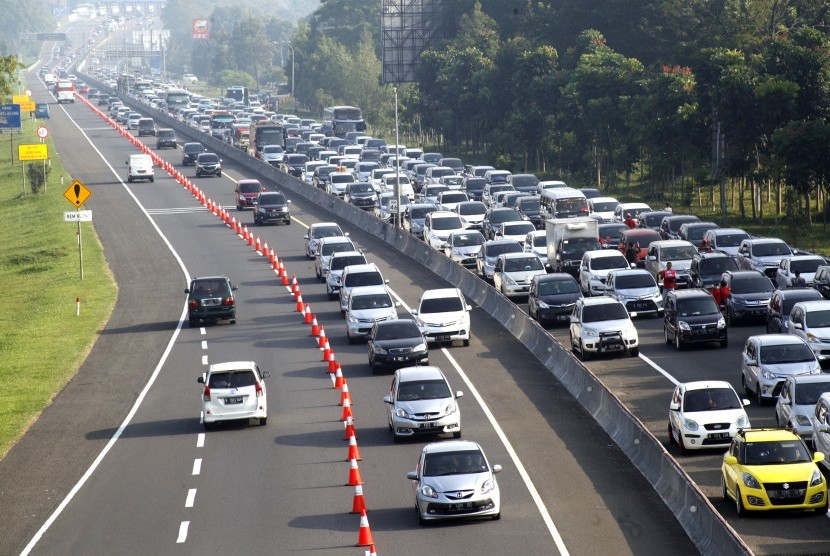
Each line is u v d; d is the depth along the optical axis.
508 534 88.88
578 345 153.12
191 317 186.00
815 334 138.75
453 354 159.38
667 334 157.75
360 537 86.62
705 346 155.25
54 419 136.12
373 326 153.38
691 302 154.38
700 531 84.75
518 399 133.88
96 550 90.12
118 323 195.12
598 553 83.88
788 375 120.94
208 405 125.56
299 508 97.81
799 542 83.00
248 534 91.50
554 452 112.19
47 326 195.62
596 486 100.88
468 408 130.88
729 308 168.12
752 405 123.50
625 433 112.69
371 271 191.75
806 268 177.75
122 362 165.88
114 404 142.12
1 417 137.75
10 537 95.06
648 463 103.25
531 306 180.50
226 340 176.50
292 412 132.88
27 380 157.50
